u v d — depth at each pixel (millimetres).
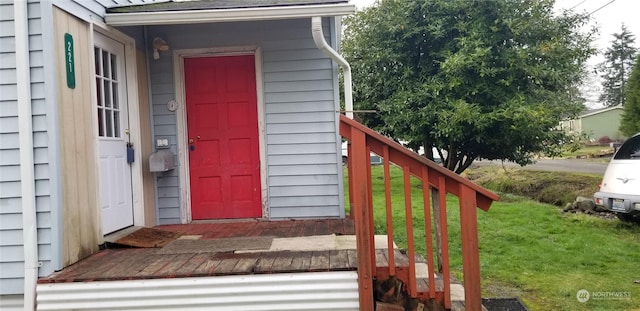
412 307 2773
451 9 8586
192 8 3975
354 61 9828
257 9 3928
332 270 2805
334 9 3943
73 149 3219
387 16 9242
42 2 2949
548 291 4164
